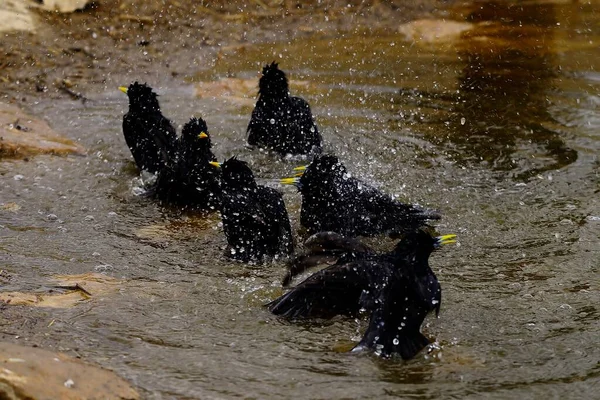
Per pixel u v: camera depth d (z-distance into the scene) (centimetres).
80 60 2042
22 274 1095
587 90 1897
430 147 1593
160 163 1459
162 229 1277
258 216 1148
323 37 2284
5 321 945
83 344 908
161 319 979
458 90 1905
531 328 979
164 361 883
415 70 2039
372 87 1925
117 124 1719
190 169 1331
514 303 1040
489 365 897
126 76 1986
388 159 1535
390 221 1238
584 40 2248
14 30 2122
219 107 1812
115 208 1352
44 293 1034
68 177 1466
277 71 1530
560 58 2114
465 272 1124
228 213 1164
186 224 1301
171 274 1116
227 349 916
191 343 926
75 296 1028
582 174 1478
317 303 990
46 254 1168
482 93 1888
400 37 2289
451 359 906
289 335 952
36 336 916
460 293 1062
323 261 984
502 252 1190
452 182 1443
